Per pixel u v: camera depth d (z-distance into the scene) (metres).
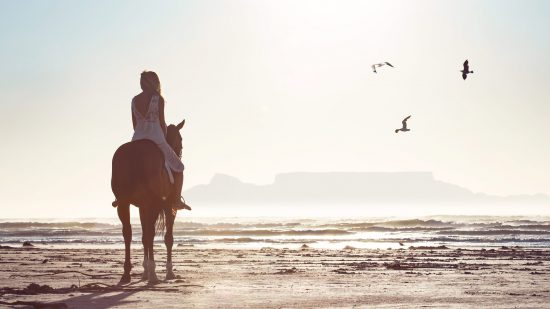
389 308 9.69
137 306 9.77
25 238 59.34
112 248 35.03
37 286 11.97
